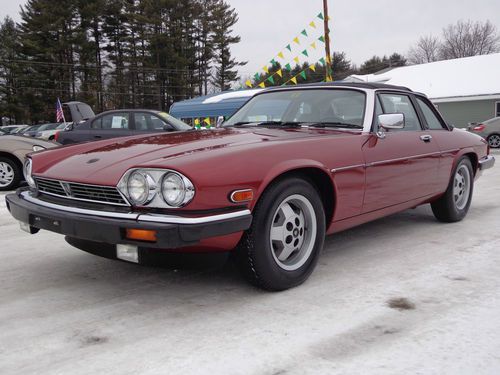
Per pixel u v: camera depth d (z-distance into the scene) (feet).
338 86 13.04
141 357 7.37
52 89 144.46
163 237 7.89
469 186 16.61
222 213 8.43
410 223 16.31
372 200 11.78
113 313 9.06
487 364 7.07
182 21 147.43
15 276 11.31
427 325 8.34
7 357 7.45
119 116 32.78
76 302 9.64
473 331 8.11
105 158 9.60
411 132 13.61
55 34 139.95
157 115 32.07
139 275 11.21
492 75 80.94
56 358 7.39
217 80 161.68
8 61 144.56
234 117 14.11
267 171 9.05
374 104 12.32
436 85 83.10
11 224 17.54
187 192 8.13
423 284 10.35
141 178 8.30
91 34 148.87
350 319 8.61
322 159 10.23
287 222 9.75
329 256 12.50
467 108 76.89
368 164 11.40
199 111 55.83
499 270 11.25
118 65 151.33
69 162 10.05
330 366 7.02
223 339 7.91
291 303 9.35
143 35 142.61
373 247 13.33
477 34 194.80
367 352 7.42
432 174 14.16
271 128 12.24
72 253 13.23
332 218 10.85
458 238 14.24
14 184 26.27
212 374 6.85
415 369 6.94
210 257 9.02
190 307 9.25
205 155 8.68
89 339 8.01
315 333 8.07
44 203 9.70
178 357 7.35
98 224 8.43
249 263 9.24
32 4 139.23
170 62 145.59
